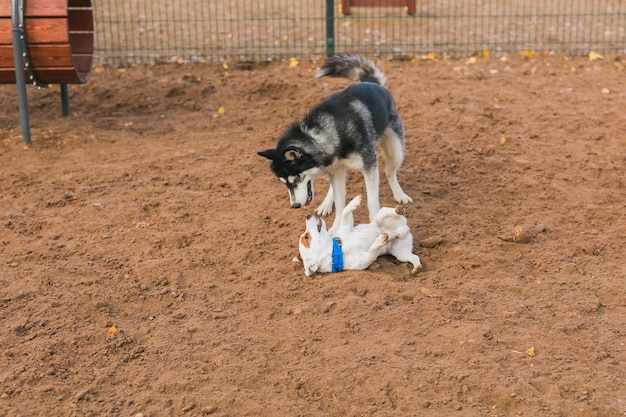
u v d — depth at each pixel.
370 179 6.61
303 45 13.26
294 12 15.01
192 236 6.78
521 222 7.03
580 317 5.45
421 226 6.96
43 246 6.57
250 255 6.45
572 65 12.02
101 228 6.93
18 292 5.75
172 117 10.04
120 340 5.20
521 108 10.09
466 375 4.75
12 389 4.66
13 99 10.56
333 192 7.00
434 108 10.08
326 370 4.86
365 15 14.64
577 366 4.88
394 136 7.14
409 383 4.70
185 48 13.07
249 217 7.18
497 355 5.00
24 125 8.82
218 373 4.85
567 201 7.47
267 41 13.49
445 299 5.70
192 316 5.54
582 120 9.59
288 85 11.03
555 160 8.43
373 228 6.26
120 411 4.51
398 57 12.63
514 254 6.44
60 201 7.48
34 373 4.82
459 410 4.48
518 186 7.82
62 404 4.55
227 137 9.33
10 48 8.46
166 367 4.93
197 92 10.87
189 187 7.89
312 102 10.38
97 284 5.96
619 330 5.30
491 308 5.60
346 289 5.84
